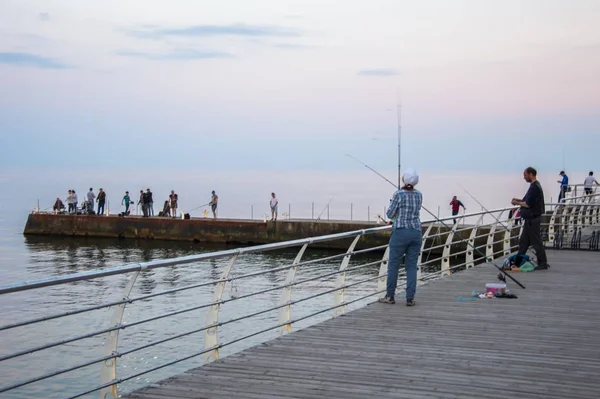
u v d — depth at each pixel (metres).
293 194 133.75
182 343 14.46
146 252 33.94
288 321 7.52
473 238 13.43
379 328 7.70
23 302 19.22
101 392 5.29
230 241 36.03
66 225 40.66
